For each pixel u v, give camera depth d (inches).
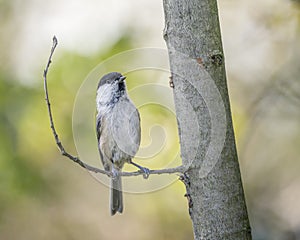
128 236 440.8
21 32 440.8
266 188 440.8
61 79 398.3
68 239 451.8
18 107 408.5
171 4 233.8
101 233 454.0
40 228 442.0
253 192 440.8
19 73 422.0
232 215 231.3
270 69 422.3
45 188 429.4
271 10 422.0
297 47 419.5
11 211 429.7
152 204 409.1
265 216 437.4
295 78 417.4
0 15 446.9
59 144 233.9
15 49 435.8
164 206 408.5
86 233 454.3
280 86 417.7
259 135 426.9
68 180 439.5
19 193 417.1
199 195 232.4
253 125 416.2
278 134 425.7
